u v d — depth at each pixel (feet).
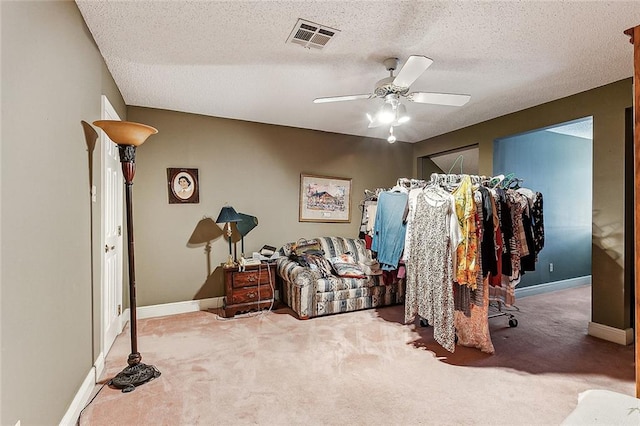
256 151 13.83
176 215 12.35
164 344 9.23
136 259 11.68
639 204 4.12
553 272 16.10
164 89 10.30
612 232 9.74
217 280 13.05
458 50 7.93
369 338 9.65
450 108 12.10
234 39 7.43
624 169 9.52
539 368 7.84
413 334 9.97
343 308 12.05
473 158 18.06
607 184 9.86
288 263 12.61
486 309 8.68
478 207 8.38
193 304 12.54
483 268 8.44
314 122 13.94
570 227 16.70
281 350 8.80
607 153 9.87
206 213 12.86
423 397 6.58
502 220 8.98
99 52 7.80
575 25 6.83
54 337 5.05
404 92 8.18
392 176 17.26
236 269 11.78
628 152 9.61
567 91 10.48
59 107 5.28
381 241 10.12
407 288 9.45
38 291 4.55
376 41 7.53
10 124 3.85
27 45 4.25
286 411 6.12
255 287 12.14
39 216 4.58
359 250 14.52
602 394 3.35
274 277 12.81
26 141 4.23
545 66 8.76
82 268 6.35
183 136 12.48
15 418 3.94
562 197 16.33
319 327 10.58
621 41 7.45
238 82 9.83
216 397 6.57
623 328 9.43
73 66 5.93
